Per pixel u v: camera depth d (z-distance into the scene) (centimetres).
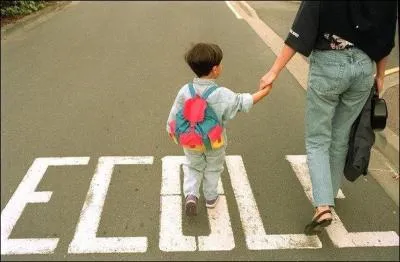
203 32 984
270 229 347
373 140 322
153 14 1199
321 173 325
